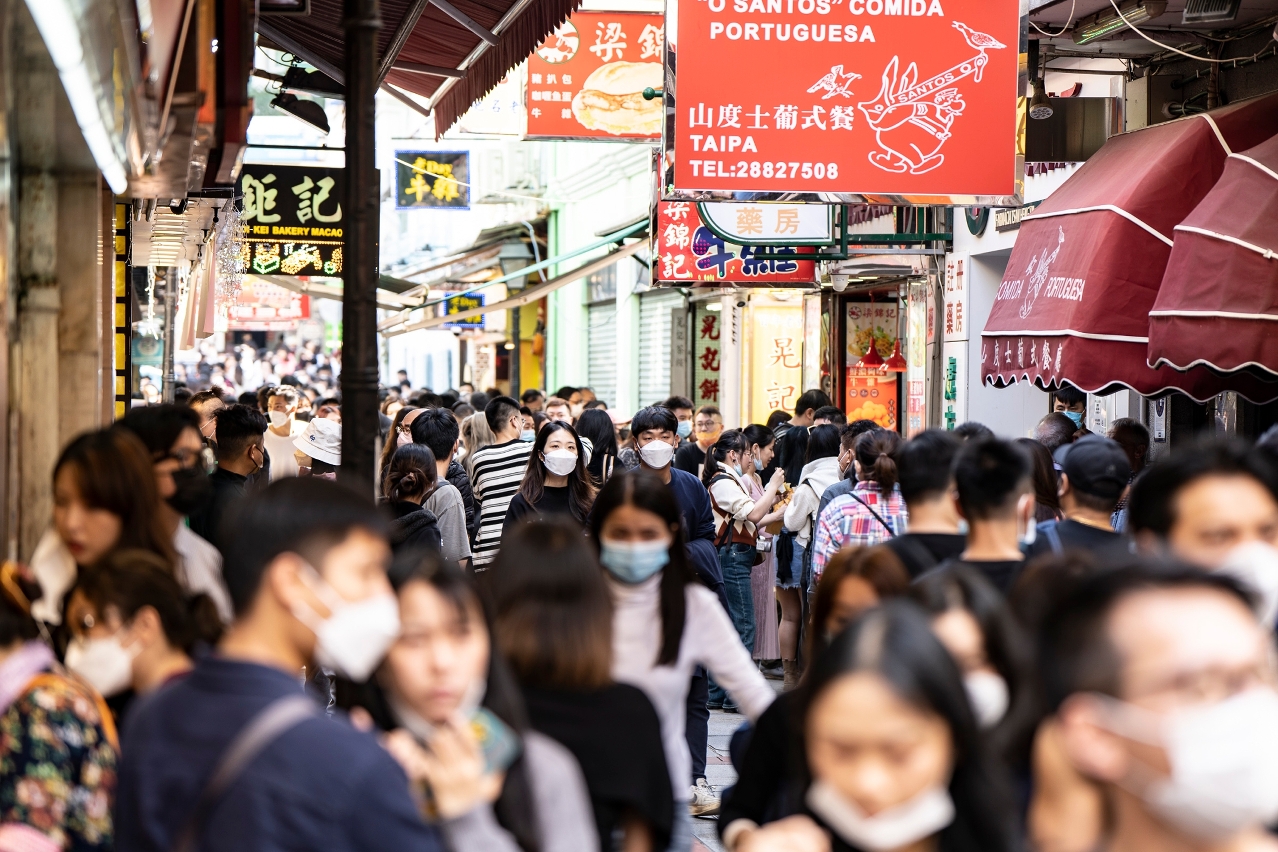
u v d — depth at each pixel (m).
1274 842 3.05
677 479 12.19
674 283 22.72
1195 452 5.67
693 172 14.08
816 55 14.20
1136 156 14.63
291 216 21.33
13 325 8.55
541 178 46.41
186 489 7.11
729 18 14.10
